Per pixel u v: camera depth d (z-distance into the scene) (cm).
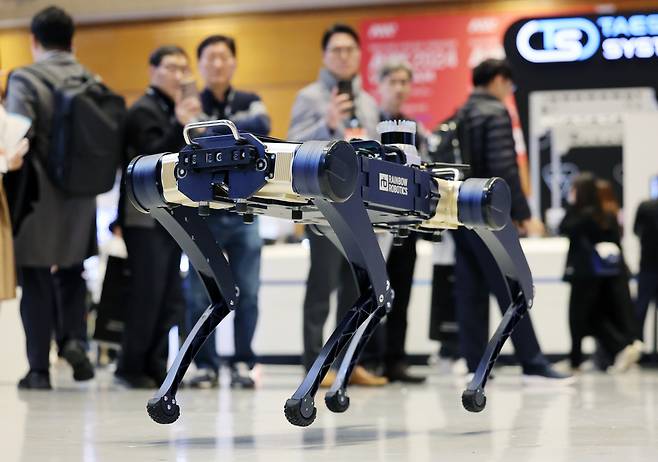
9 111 411
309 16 1000
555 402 327
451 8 973
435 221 233
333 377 416
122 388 421
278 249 686
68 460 183
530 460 179
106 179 416
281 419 270
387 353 459
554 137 851
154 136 427
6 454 193
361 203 198
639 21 945
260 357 684
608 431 233
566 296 666
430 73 970
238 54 1009
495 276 397
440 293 550
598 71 949
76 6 1003
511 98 955
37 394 383
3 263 378
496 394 368
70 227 418
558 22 952
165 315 434
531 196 920
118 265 438
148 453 193
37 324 414
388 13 984
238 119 437
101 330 435
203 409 306
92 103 412
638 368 673
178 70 436
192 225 217
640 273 688
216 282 219
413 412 289
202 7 1000
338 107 383
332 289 427
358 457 183
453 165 239
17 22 1009
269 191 193
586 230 615
